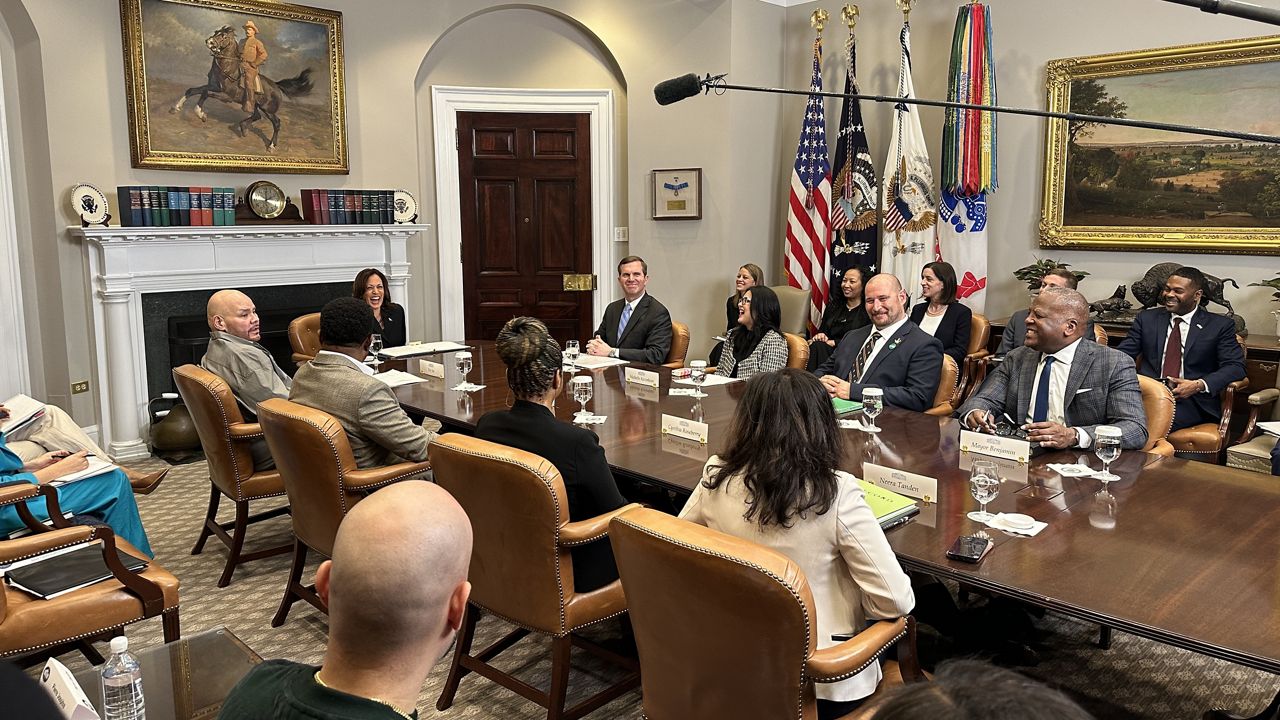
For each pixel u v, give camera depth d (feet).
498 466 7.11
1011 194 19.04
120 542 8.79
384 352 15.21
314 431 8.93
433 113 21.79
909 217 19.62
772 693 5.30
